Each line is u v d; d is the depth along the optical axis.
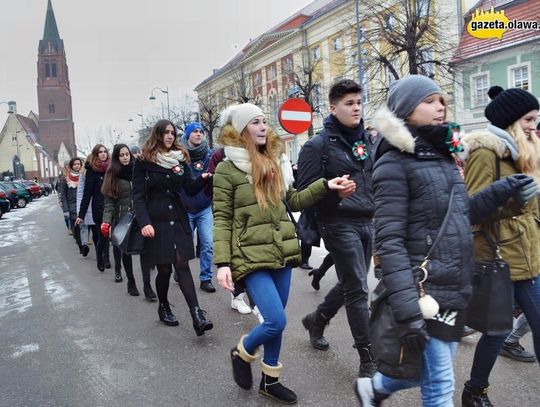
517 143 2.95
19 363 4.28
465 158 3.08
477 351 3.03
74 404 3.45
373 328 2.39
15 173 92.56
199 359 4.17
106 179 6.59
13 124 101.06
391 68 21.09
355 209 3.64
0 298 6.92
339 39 38.22
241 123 3.24
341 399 3.32
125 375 3.91
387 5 21.25
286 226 3.30
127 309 5.90
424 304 2.18
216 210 3.26
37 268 9.31
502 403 3.16
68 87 120.31
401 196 2.30
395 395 3.31
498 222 2.90
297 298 5.86
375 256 2.38
